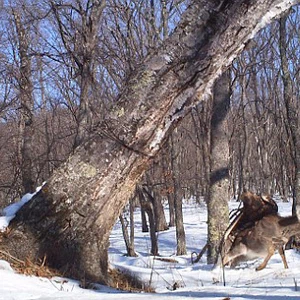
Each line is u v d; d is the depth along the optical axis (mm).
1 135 24250
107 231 7598
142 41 15938
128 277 8336
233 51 7117
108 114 7480
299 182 14625
